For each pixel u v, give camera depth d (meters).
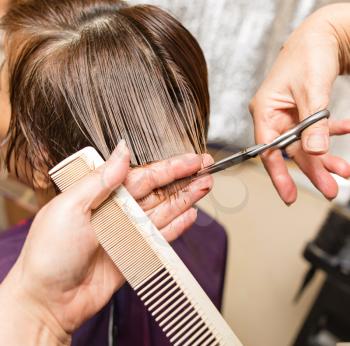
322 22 0.64
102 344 0.63
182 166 0.47
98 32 0.49
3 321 0.42
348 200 1.00
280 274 1.30
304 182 0.95
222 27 0.95
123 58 0.49
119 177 0.43
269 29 0.97
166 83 0.51
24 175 0.58
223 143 0.72
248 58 0.98
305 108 0.57
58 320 0.46
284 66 0.63
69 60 0.48
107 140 0.49
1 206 1.11
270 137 0.62
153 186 0.47
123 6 0.54
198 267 0.78
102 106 0.48
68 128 0.49
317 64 0.59
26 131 0.51
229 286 1.33
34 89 0.49
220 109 0.97
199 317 0.41
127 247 0.44
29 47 0.50
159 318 0.41
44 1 0.53
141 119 0.50
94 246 0.45
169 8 0.87
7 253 0.63
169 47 0.52
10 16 0.53
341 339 1.04
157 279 0.43
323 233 1.12
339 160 0.59
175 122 0.52
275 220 1.22
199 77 0.56
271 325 1.24
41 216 0.44
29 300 0.43
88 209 0.44
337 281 1.08
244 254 1.31
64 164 0.46
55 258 0.43
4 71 0.53
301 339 1.11
